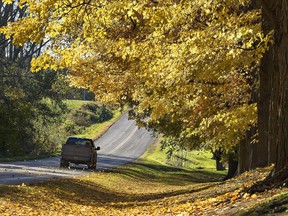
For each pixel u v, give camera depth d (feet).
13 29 57.16
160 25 79.77
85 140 198.70
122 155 398.62
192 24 84.99
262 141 92.89
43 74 302.04
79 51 66.69
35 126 295.28
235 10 89.56
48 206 75.66
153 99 107.34
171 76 89.10
